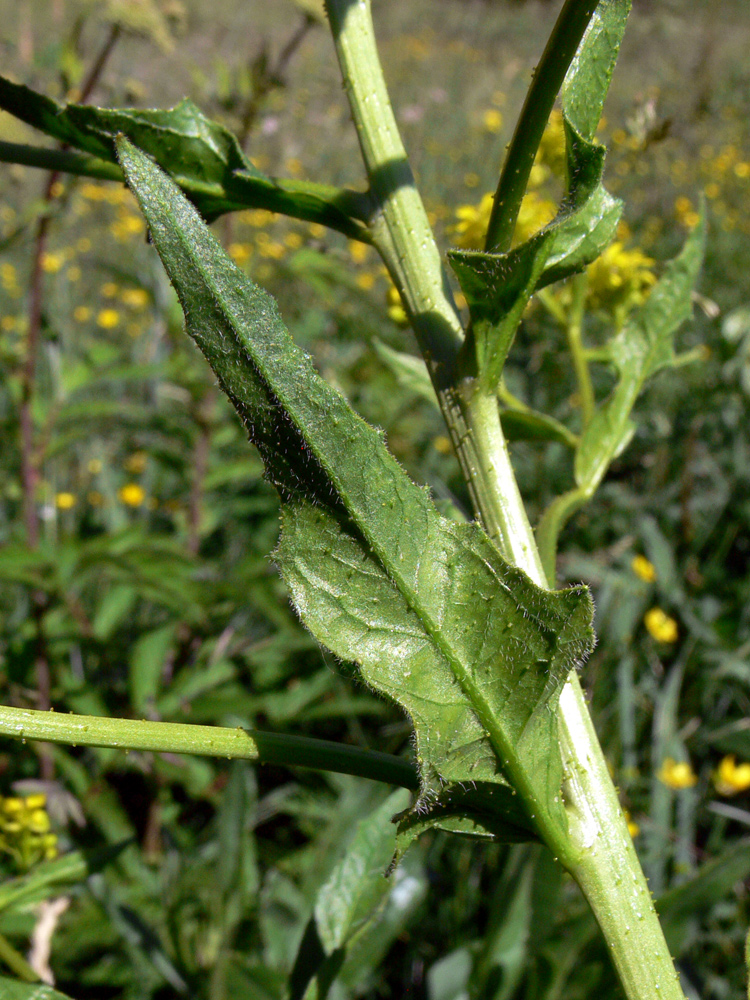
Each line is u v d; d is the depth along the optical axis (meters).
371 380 0.62
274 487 0.12
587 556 0.56
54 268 0.93
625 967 0.13
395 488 0.12
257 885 0.36
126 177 0.11
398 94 1.67
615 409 0.18
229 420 0.60
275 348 0.12
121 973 0.34
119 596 0.49
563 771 0.13
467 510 0.26
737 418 0.60
